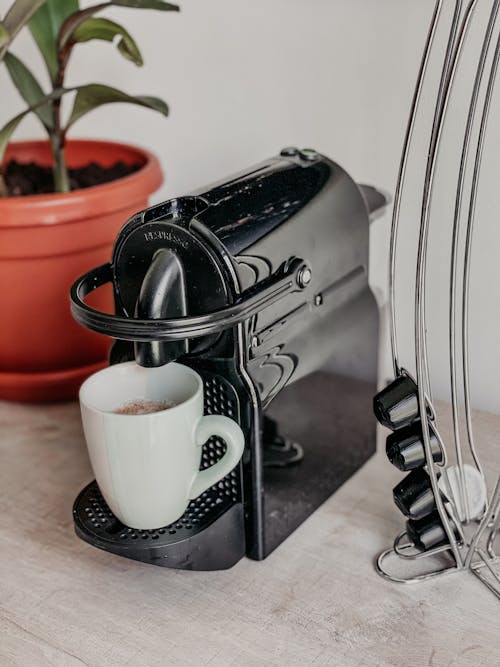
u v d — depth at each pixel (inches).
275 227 23.4
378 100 31.1
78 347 32.4
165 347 22.1
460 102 29.0
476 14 27.7
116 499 23.2
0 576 25.0
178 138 37.2
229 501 24.4
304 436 25.8
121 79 37.7
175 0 34.5
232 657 21.9
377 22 30.1
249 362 22.9
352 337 27.2
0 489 28.7
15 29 29.5
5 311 31.5
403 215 31.8
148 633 22.8
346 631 22.6
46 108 31.7
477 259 30.6
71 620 23.3
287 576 24.6
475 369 32.1
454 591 23.9
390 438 24.0
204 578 24.6
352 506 27.3
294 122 33.6
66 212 29.8
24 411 33.1
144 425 21.9
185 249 22.1
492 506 23.7
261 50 33.3
